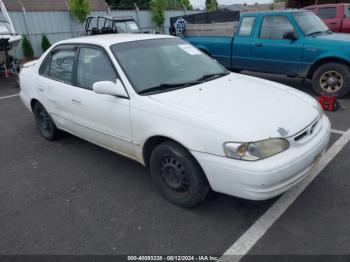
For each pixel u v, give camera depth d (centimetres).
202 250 256
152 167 317
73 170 396
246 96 315
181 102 299
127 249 261
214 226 281
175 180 303
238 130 255
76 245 269
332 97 564
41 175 388
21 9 1786
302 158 264
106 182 364
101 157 427
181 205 306
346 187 326
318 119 307
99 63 359
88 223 295
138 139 318
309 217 285
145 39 384
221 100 302
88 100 364
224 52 766
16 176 389
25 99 499
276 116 279
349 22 962
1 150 467
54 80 427
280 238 262
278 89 350
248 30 717
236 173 251
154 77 341
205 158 265
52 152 451
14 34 1031
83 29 1864
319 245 253
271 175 246
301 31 641
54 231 287
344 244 253
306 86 740
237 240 263
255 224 280
